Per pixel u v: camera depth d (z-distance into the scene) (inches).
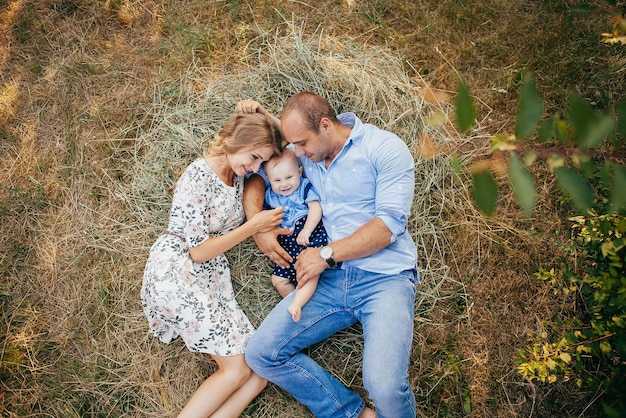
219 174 113.4
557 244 118.3
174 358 123.5
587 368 117.0
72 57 141.7
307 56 134.0
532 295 124.0
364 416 113.1
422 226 127.3
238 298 127.9
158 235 130.0
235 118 108.0
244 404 117.0
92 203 132.8
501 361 121.0
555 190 128.7
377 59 138.1
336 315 115.0
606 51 136.1
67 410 119.9
